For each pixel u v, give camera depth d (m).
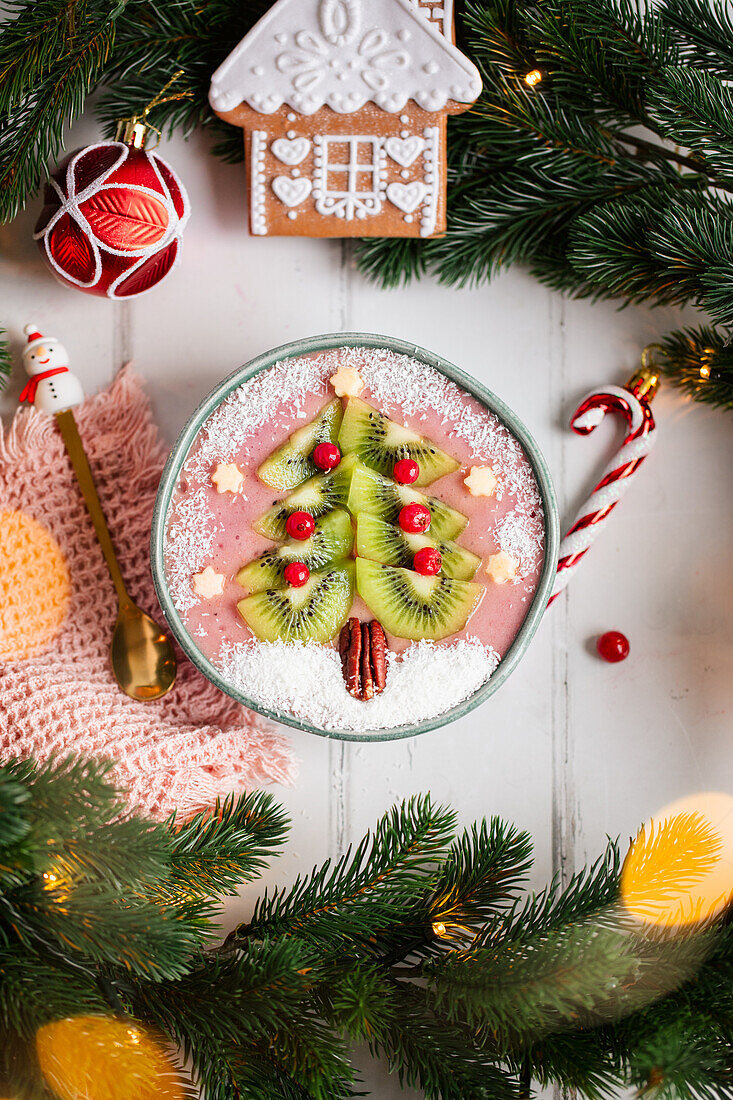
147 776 0.74
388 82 0.73
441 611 0.72
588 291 0.77
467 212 0.75
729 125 0.71
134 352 0.79
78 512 0.77
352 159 0.74
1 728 0.74
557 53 0.72
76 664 0.76
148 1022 0.67
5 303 0.78
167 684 0.76
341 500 0.72
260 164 0.74
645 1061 0.65
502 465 0.72
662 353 0.78
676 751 0.78
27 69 0.71
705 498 0.79
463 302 0.79
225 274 0.79
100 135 0.78
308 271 0.79
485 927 0.70
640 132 0.78
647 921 0.69
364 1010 0.66
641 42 0.72
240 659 0.72
